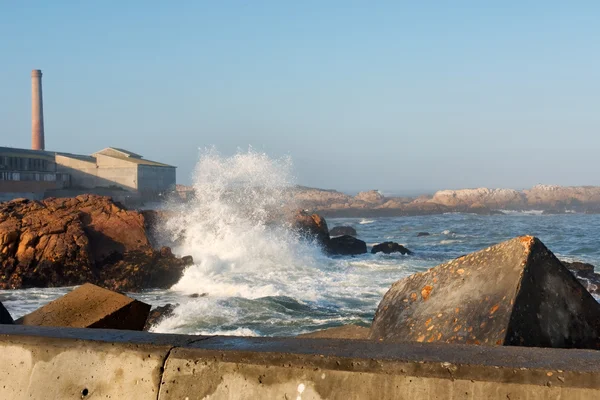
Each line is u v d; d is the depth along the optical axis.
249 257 22.34
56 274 19.11
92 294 5.29
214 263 20.81
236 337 2.89
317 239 27.44
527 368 2.22
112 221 21.03
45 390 2.86
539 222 73.44
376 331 4.09
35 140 96.62
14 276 18.77
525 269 3.44
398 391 2.33
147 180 89.69
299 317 13.62
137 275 18.97
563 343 3.30
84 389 2.80
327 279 19.59
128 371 2.76
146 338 2.90
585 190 128.25
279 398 2.48
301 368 2.49
